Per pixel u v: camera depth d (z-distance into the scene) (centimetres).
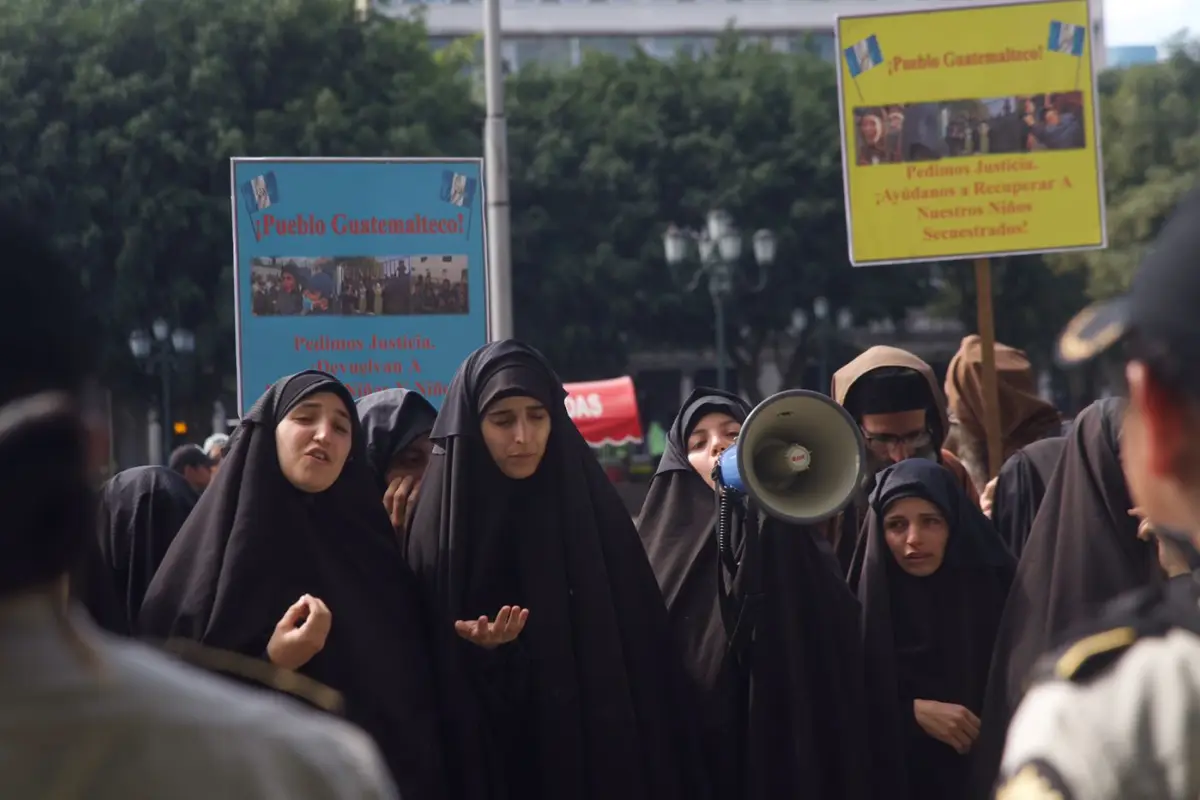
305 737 129
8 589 127
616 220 2972
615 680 373
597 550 384
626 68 3198
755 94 3122
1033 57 770
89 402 135
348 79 2730
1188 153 2983
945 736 408
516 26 5944
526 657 379
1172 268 135
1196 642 133
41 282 133
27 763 121
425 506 392
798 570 392
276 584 358
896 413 518
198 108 2619
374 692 354
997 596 430
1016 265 3244
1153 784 130
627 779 368
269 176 777
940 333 4597
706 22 6088
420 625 378
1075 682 137
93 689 125
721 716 389
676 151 3067
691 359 4594
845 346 3266
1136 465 142
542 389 388
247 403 774
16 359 130
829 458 356
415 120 2758
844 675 389
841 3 6147
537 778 374
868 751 390
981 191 773
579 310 2975
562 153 2948
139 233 2550
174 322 2617
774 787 381
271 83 2711
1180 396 135
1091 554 377
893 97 777
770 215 3081
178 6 2667
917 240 777
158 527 471
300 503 369
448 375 788
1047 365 3409
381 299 785
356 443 383
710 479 418
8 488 126
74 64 2638
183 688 129
